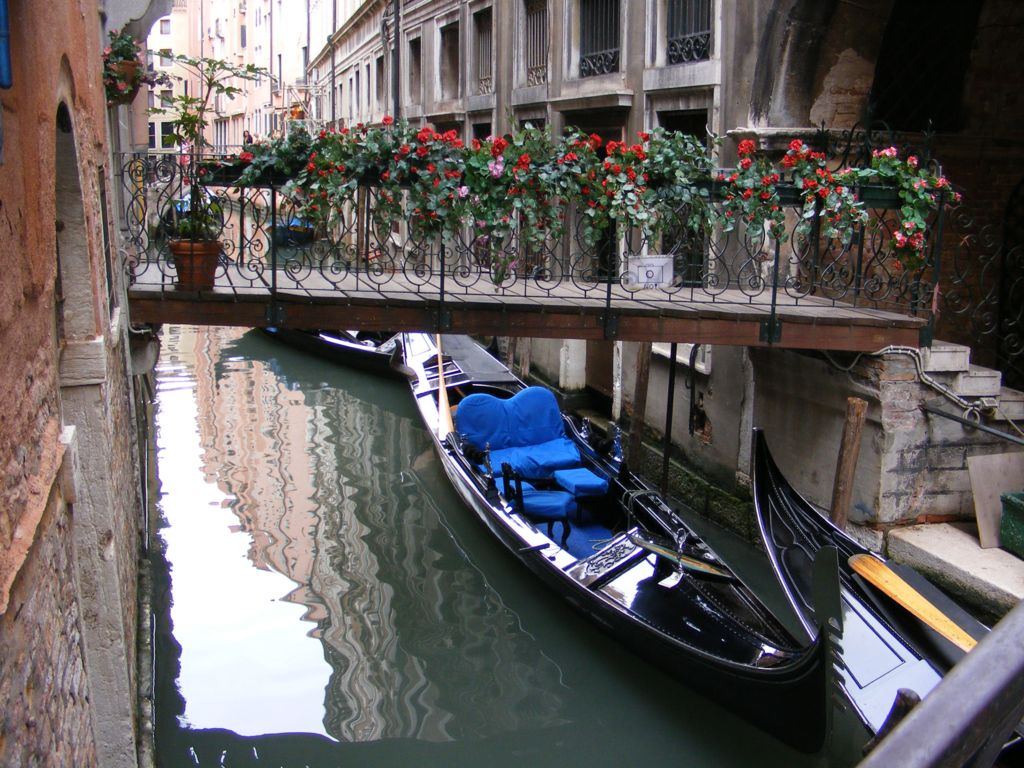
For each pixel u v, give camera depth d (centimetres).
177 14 4909
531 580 718
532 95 1220
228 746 538
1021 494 625
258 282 751
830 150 748
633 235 911
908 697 231
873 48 750
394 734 554
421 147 633
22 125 258
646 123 946
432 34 1684
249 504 905
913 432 664
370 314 664
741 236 810
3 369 218
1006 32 795
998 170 812
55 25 346
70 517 312
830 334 656
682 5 892
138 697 515
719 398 830
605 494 731
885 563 542
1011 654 77
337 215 652
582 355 1130
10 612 206
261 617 686
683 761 535
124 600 470
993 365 835
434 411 1026
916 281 679
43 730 238
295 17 3173
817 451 725
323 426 1159
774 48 735
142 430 852
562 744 549
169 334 1677
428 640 661
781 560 591
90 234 411
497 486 775
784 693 485
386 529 850
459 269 758
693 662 539
